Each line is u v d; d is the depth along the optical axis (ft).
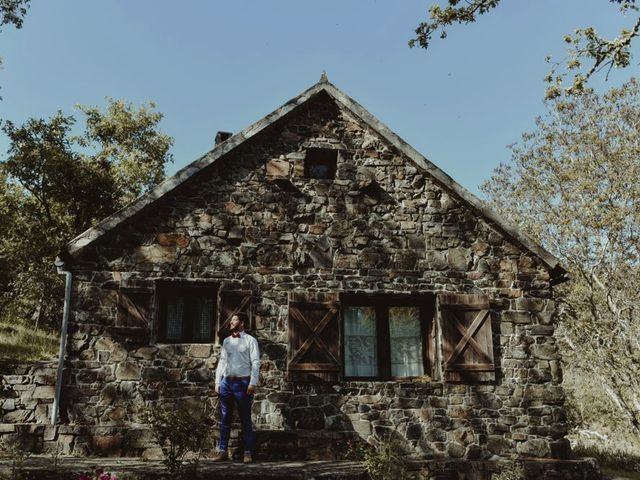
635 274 58.29
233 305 28.48
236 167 30.76
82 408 26.40
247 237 29.76
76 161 84.02
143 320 27.61
